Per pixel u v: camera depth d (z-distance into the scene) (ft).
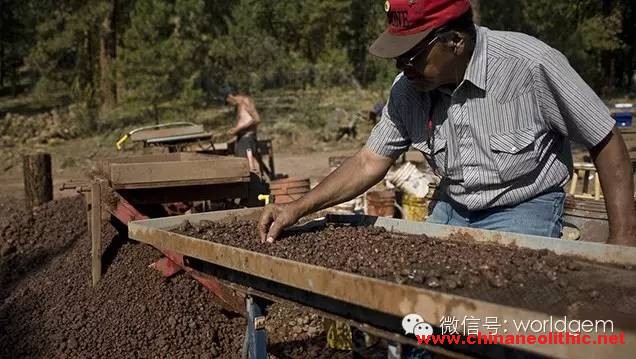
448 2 9.57
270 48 84.17
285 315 17.12
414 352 9.03
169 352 14.97
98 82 77.25
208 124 68.39
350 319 8.86
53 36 73.67
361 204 26.08
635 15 92.48
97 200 16.97
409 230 12.12
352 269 9.34
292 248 10.77
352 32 96.43
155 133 31.50
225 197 18.04
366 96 76.54
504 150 10.33
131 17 68.80
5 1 101.09
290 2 95.40
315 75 85.92
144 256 17.26
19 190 43.70
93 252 17.10
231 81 78.95
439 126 10.98
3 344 16.16
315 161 51.75
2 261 21.52
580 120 9.70
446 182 11.60
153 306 15.80
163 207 19.03
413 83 10.41
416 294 7.23
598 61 82.64
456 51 9.91
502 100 10.14
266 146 39.73
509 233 10.53
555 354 6.34
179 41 66.39
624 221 9.55
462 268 9.14
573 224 16.78
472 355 7.75
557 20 69.77
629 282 8.36
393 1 9.88
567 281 8.43
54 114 69.97
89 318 16.05
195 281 16.21
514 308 6.52
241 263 9.62
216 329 15.70
